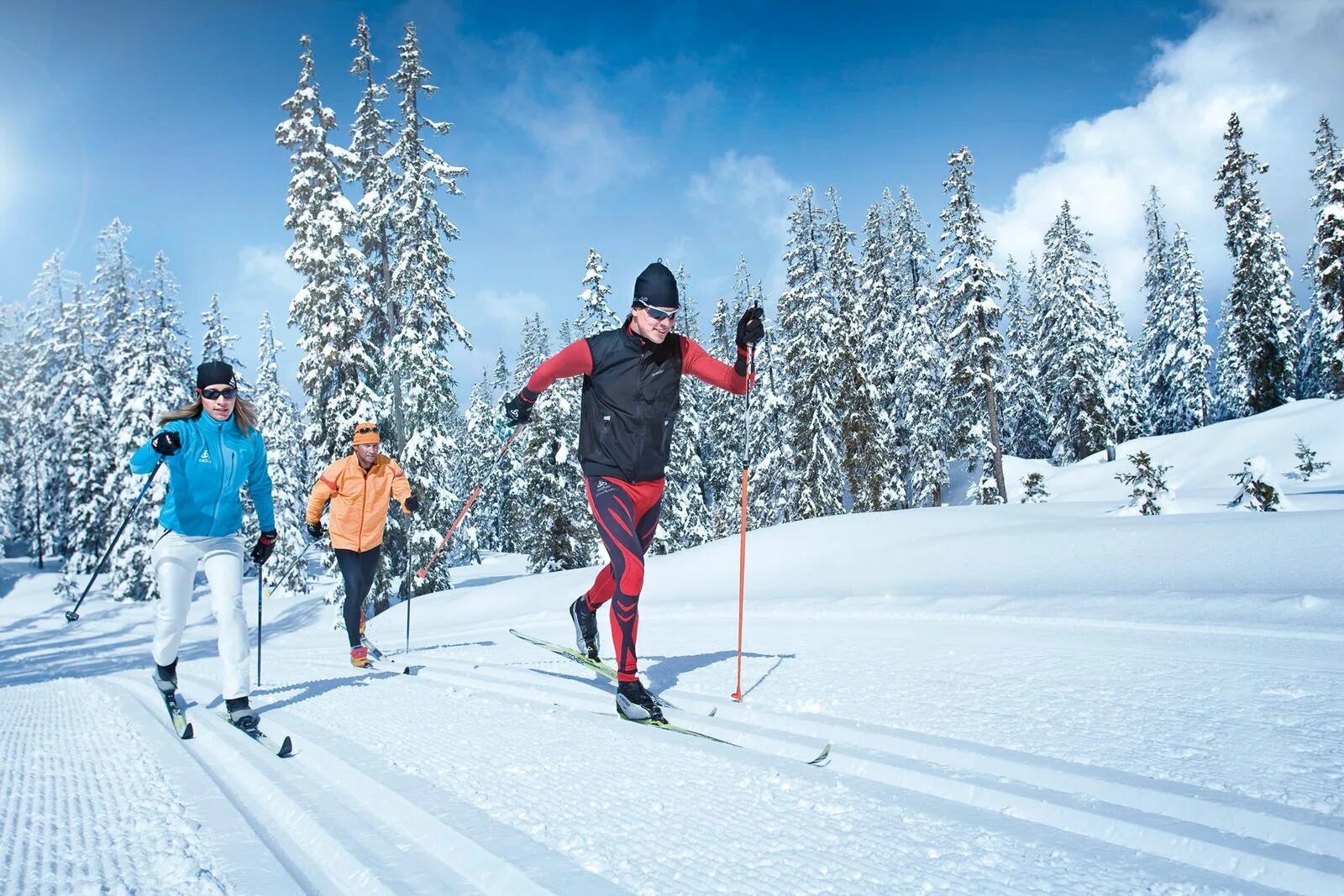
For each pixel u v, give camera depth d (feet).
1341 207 110.42
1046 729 10.73
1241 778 8.45
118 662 69.62
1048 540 41.70
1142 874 6.50
